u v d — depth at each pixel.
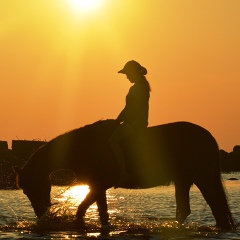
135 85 15.74
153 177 15.81
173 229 15.20
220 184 15.95
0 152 38.19
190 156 15.73
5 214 18.97
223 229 15.40
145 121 15.76
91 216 18.08
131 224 16.12
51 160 16.28
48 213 16.31
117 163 15.73
